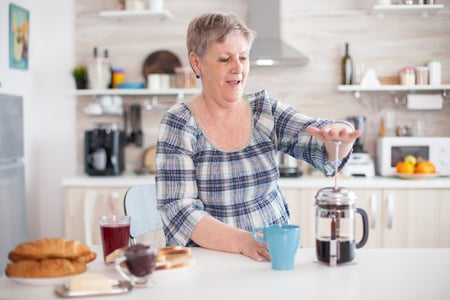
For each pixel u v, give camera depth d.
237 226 1.94
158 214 2.25
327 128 1.75
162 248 1.64
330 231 1.60
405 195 3.97
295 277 1.50
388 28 4.50
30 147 4.55
